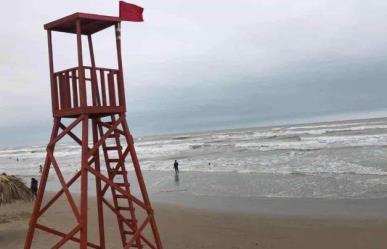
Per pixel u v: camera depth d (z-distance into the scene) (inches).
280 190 1007.0
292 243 563.8
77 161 2655.0
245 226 676.1
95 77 338.0
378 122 4286.4
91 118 364.2
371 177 1074.7
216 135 5265.8
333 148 1899.6
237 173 1391.5
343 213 721.6
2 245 590.6
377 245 535.5
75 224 746.2
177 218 772.6
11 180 606.9
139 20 363.6
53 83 346.3
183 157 2292.1
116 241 593.9
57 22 335.3
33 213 342.6
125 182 365.4
